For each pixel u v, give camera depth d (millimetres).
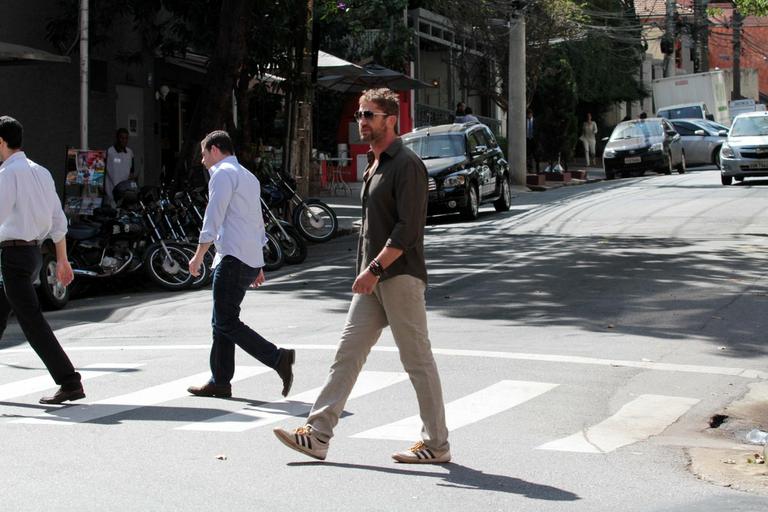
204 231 8797
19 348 11914
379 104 6719
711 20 74188
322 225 21203
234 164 8961
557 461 7133
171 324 13195
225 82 21516
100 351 11453
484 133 26891
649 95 61344
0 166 9195
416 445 7055
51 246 14766
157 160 26641
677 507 6180
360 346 6930
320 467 6879
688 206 24922
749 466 7113
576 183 38781
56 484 6477
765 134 31297
